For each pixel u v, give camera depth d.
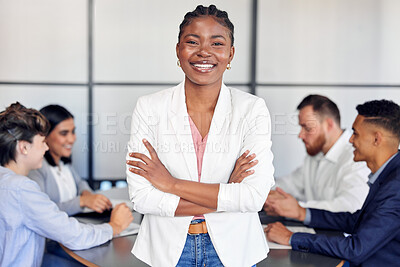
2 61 4.37
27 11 4.35
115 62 4.45
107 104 4.48
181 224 1.42
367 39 4.47
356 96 4.52
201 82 1.39
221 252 1.41
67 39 4.39
